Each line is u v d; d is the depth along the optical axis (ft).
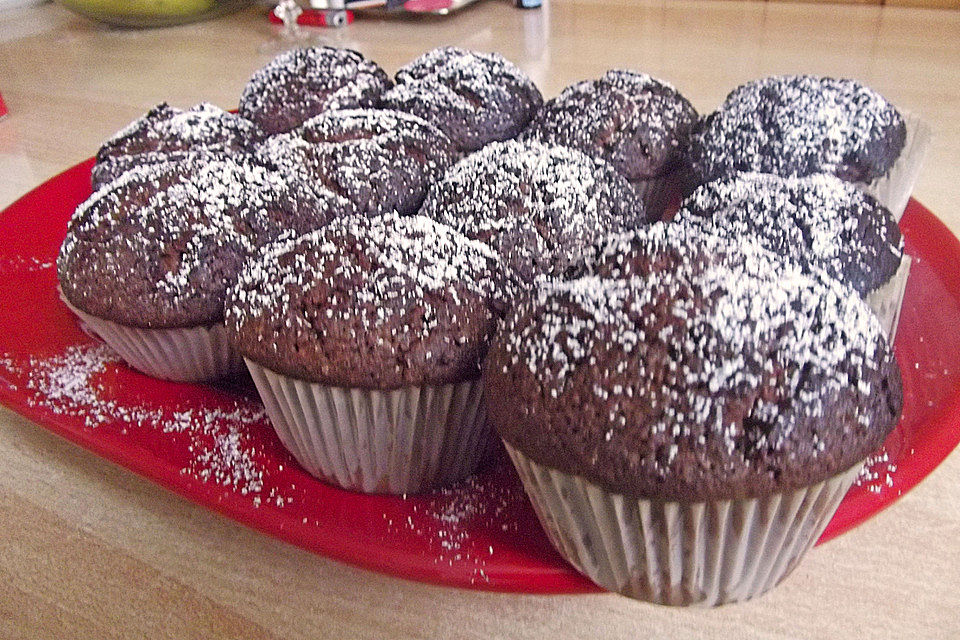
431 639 0.82
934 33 1.82
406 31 2.06
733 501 0.72
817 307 0.75
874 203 1.03
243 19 2.27
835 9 2.05
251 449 0.94
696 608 0.82
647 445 0.72
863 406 0.74
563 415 0.74
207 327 1.00
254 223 1.02
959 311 1.03
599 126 1.23
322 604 0.84
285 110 1.33
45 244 1.25
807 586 0.83
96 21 2.30
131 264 0.99
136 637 0.82
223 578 0.86
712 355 0.73
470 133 1.29
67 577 0.86
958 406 0.89
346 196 1.11
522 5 2.17
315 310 0.86
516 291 0.91
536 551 0.83
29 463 0.98
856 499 0.83
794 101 1.17
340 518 0.86
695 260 0.76
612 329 0.75
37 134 1.62
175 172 1.05
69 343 1.09
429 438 0.89
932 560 0.84
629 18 2.09
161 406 0.99
